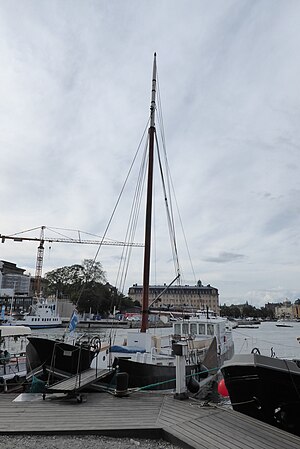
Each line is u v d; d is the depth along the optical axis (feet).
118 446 19.77
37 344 38.32
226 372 26.94
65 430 21.40
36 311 233.55
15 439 20.45
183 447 19.63
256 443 19.51
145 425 22.25
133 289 444.14
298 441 19.93
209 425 22.39
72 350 36.76
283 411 24.80
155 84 62.69
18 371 46.57
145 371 35.27
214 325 65.00
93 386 33.35
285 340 140.67
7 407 26.55
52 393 30.73
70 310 299.99
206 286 393.09
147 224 54.60
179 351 30.37
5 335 44.93
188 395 32.86
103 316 321.11
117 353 42.04
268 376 24.77
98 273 323.78
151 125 60.34
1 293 369.50
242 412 26.68
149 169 57.67
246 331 231.71
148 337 44.91
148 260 52.95
